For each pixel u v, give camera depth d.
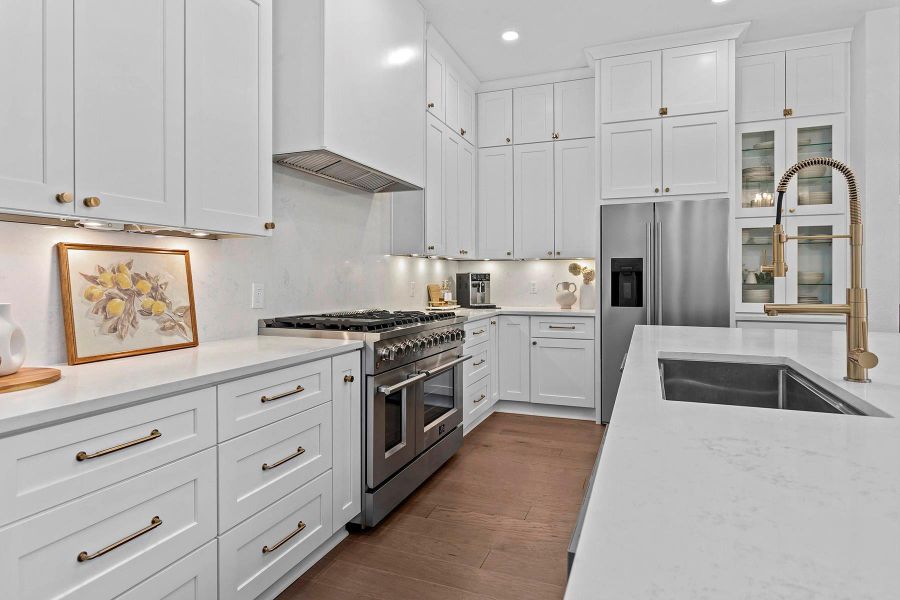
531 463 3.16
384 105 2.74
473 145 4.57
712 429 0.87
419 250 3.57
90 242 1.76
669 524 0.51
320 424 2.03
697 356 1.78
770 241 3.86
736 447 0.77
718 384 1.76
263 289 2.51
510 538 2.26
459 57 4.09
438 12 3.39
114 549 1.25
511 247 4.57
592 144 4.31
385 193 3.58
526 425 4.00
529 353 4.27
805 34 3.73
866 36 3.43
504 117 4.57
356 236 3.26
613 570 0.42
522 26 3.60
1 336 1.32
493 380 4.23
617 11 3.40
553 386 4.20
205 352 1.94
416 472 2.69
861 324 1.28
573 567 0.43
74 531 1.17
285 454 1.85
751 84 3.88
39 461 1.10
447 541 2.23
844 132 3.68
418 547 2.19
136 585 1.30
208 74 1.84
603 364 3.99
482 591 1.88
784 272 1.38
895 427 0.88
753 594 0.39
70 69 1.40
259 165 2.07
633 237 3.90
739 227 3.91
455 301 4.64
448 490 2.77
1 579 1.04
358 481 2.29
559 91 4.40
